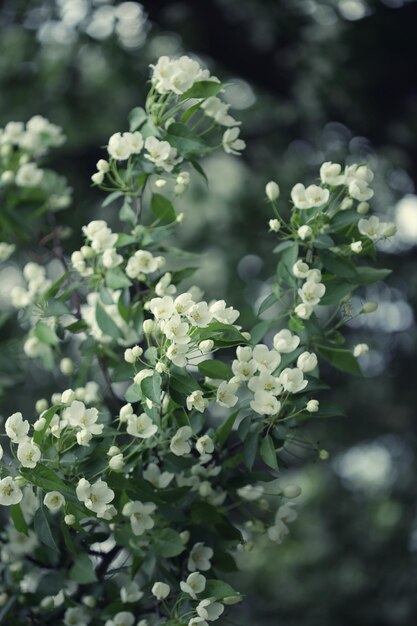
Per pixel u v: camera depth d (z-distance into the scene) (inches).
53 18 160.6
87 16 159.3
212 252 185.8
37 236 99.8
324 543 180.2
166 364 76.4
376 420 175.6
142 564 82.0
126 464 80.4
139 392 77.2
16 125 98.9
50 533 77.1
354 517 181.8
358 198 81.7
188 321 76.5
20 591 87.3
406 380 173.6
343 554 176.4
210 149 85.0
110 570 84.3
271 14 148.6
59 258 97.4
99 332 88.6
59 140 99.6
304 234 81.2
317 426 175.2
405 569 170.1
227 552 83.7
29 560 87.5
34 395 171.8
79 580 83.7
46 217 153.9
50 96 180.7
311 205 81.5
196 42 148.6
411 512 178.4
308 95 153.1
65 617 85.4
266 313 155.6
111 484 78.5
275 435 81.0
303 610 170.7
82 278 91.7
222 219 187.0
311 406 78.7
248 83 160.9
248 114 179.6
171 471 81.5
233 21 148.7
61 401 76.9
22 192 99.0
